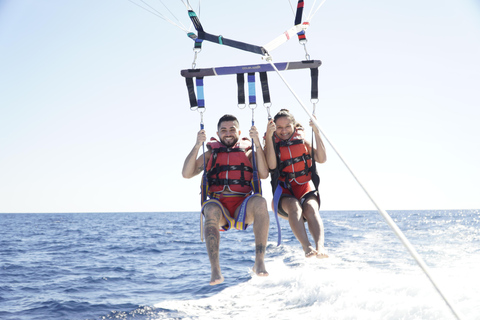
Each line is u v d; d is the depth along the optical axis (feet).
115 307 33.65
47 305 34.55
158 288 41.11
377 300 25.85
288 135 15.20
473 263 35.55
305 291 32.50
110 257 66.95
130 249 79.77
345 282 32.04
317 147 14.76
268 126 14.33
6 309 33.58
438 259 39.22
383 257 44.19
